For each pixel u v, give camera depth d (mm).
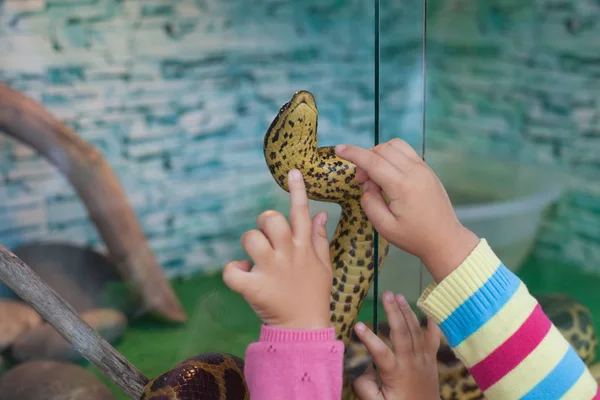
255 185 1965
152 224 1851
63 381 1196
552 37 2043
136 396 611
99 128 1985
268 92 2146
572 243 1696
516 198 1734
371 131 2160
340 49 2186
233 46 2096
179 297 1545
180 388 595
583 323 966
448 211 552
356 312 646
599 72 1915
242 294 525
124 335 1314
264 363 526
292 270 528
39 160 1877
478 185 1876
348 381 666
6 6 1882
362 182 584
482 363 554
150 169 1969
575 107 1950
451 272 551
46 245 1817
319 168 600
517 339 547
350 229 637
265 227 533
